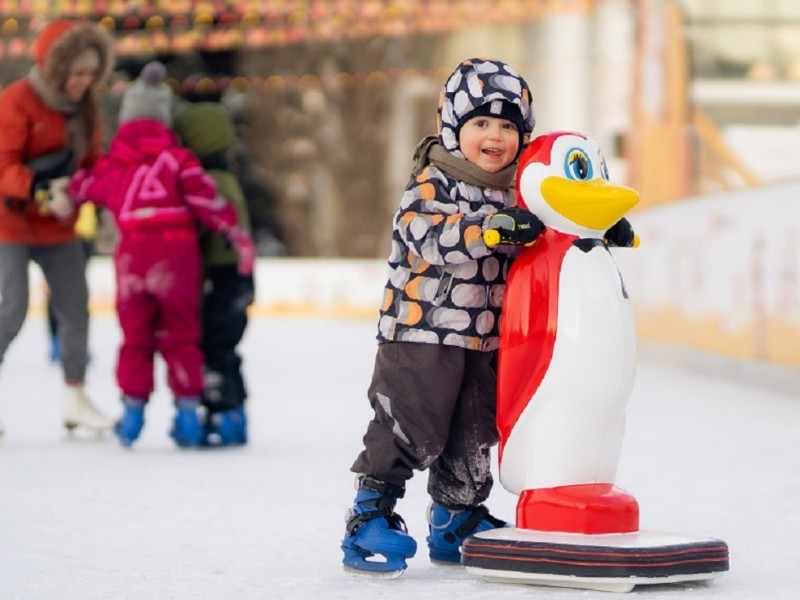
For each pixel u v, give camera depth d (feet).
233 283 26.43
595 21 65.05
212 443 26.84
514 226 14.03
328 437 28.22
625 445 27.07
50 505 19.53
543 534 14.23
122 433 26.30
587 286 14.38
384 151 98.02
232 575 14.69
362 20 83.92
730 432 29.25
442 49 93.50
